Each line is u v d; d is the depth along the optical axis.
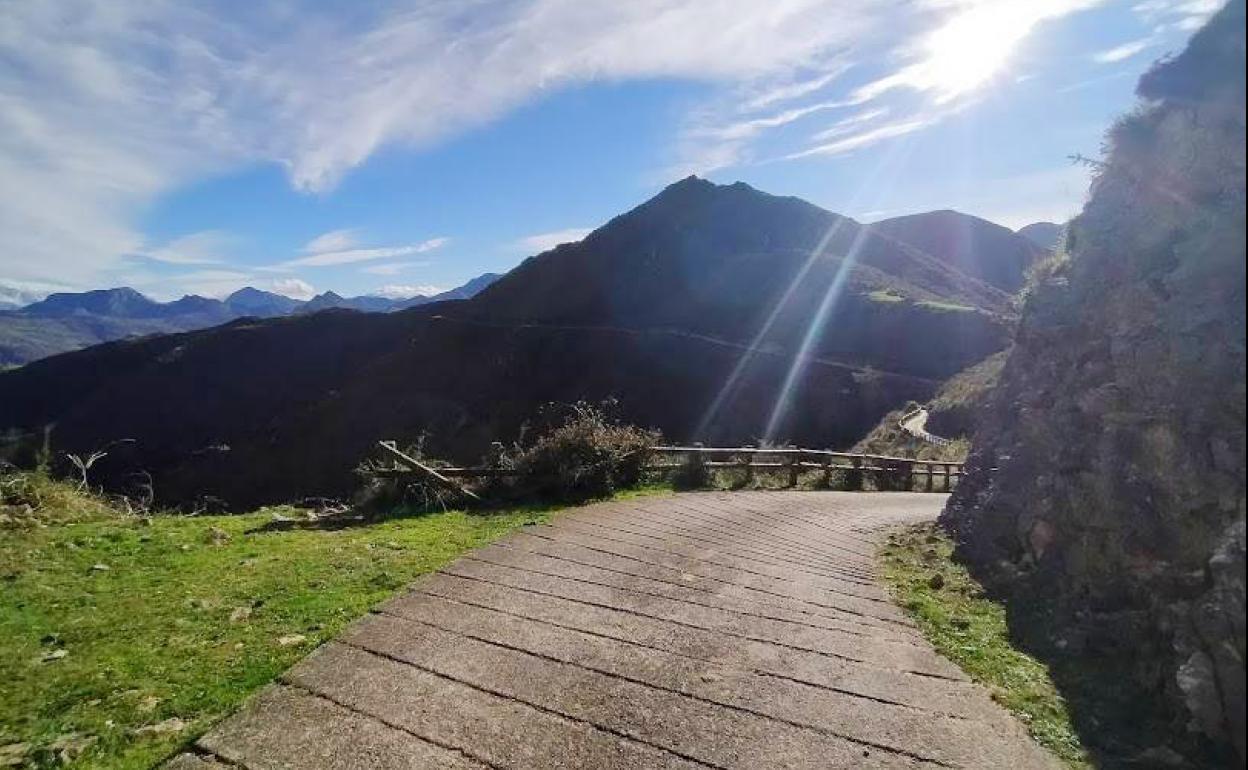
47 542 7.29
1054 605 5.58
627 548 7.95
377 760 3.66
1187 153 4.39
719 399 52.16
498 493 10.94
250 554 7.29
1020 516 6.63
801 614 5.99
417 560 7.09
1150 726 3.87
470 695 4.34
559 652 5.00
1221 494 3.89
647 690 4.48
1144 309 4.89
